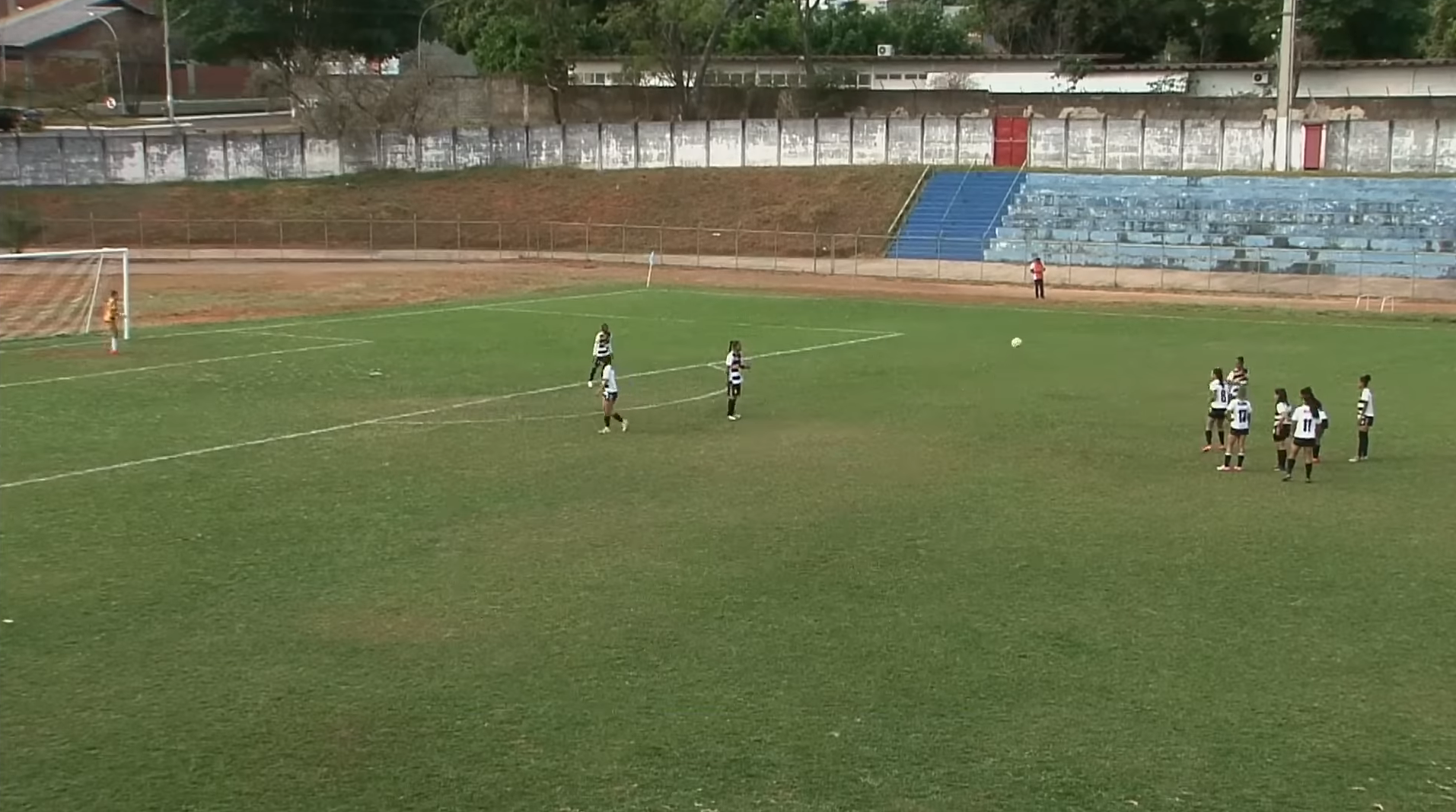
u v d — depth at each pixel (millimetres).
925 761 16438
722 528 26906
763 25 131500
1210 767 16328
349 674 19125
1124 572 24031
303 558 24734
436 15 139750
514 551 25250
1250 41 128500
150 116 145875
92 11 158000
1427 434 36875
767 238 99000
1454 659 19891
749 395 42906
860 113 113562
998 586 23219
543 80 120500
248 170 112875
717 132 108688
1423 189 87000
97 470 31641
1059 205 94312
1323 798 15570
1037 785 15828
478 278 83500
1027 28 137625
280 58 130000
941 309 68875
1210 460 33625
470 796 15516
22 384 43938
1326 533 26719
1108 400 42094
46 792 15562
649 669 19359
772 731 17266
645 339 56000
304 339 55594
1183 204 90812
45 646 20188
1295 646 20391
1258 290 77062
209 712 17828
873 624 21250
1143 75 116250
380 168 114438
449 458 33312
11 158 109250
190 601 22266
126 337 55625
